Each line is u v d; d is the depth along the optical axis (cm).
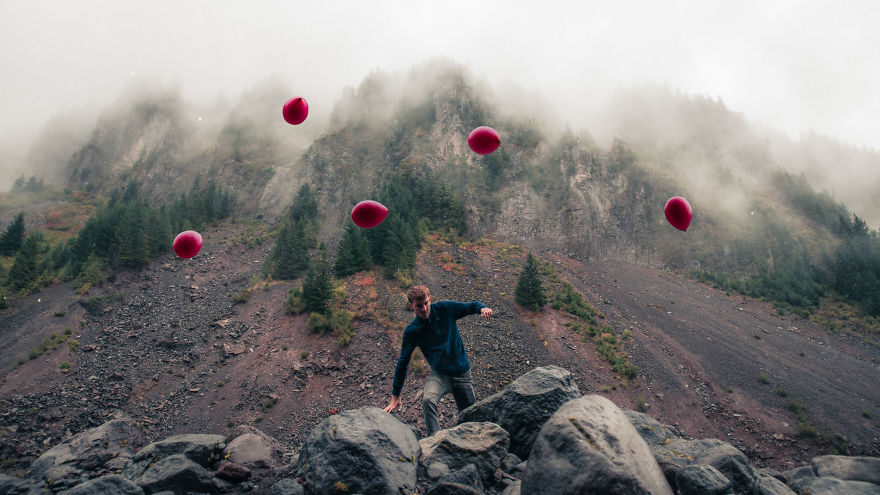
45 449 3306
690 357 5369
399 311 5297
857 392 4728
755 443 3875
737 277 9162
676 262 9625
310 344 4722
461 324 5231
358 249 6359
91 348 4856
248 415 3784
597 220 10412
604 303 6912
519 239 9425
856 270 8244
